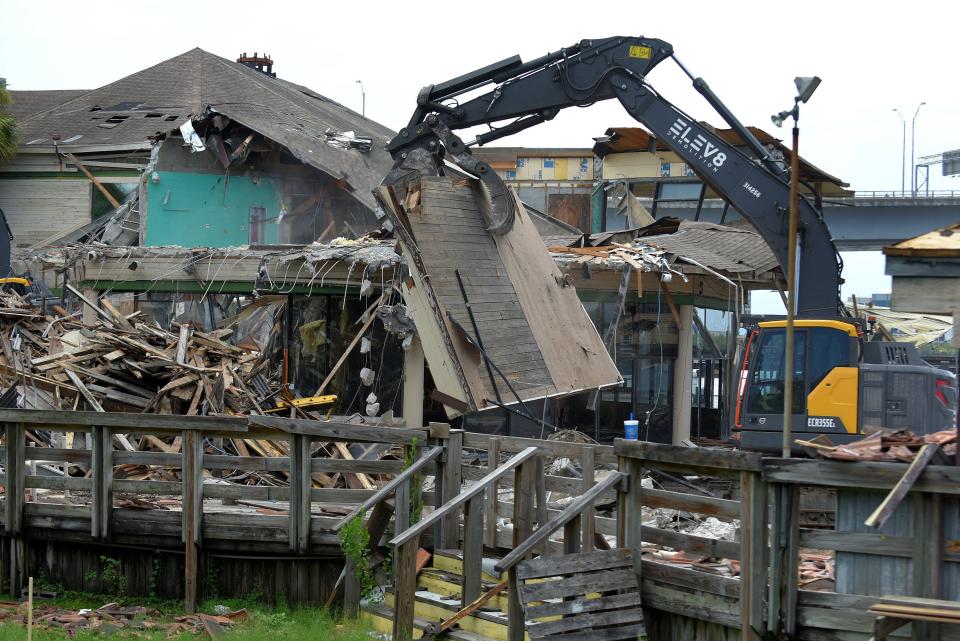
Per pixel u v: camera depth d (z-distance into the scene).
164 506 13.05
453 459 11.22
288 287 22.41
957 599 7.71
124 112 44.41
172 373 15.69
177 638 10.31
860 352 15.13
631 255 22.30
